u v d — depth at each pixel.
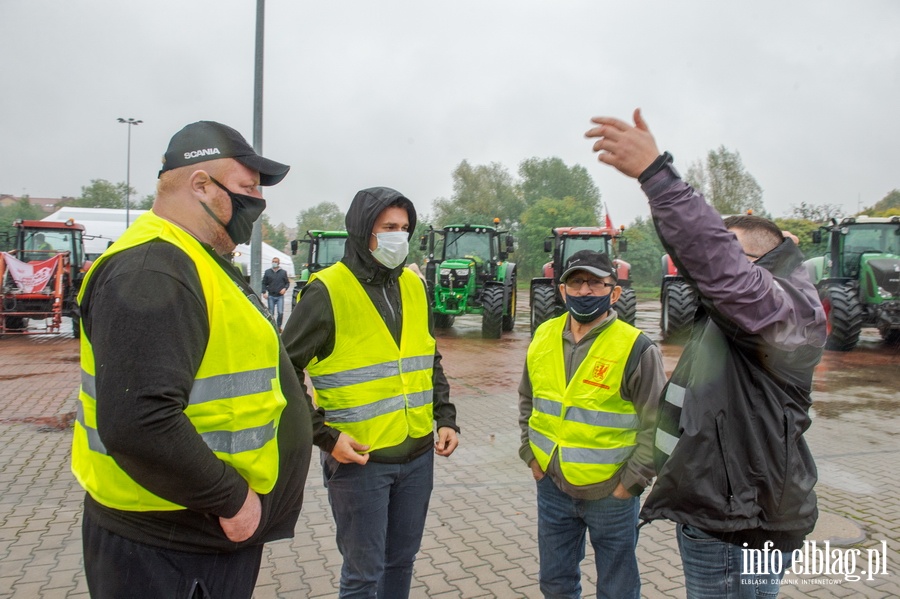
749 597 1.84
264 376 1.60
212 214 1.59
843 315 10.89
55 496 4.23
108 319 1.32
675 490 1.76
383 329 2.33
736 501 1.71
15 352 11.23
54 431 5.92
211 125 1.63
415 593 3.07
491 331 13.25
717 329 1.79
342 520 2.28
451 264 13.85
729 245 1.57
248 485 1.54
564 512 2.39
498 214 55.34
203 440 1.40
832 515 4.04
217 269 1.54
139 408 1.28
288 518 1.75
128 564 1.46
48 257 14.76
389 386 2.31
